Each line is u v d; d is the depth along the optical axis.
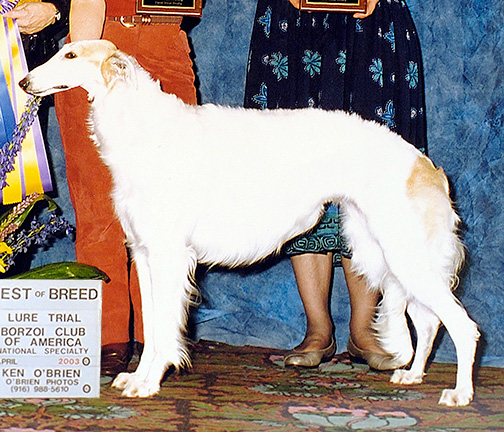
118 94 2.93
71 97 3.38
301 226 3.24
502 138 4.16
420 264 3.04
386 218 3.07
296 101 3.67
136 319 3.85
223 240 3.11
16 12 3.25
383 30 3.61
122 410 2.75
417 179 3.08
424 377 3.52
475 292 4.17
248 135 3.10
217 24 4.40
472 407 2.93
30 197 3.21
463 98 4.20
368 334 3.72
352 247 3.46
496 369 3.83
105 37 3.34
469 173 4.20
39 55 3.60
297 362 3.65
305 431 2.56
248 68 3.78
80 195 3.50
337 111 3.25
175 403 2.88
